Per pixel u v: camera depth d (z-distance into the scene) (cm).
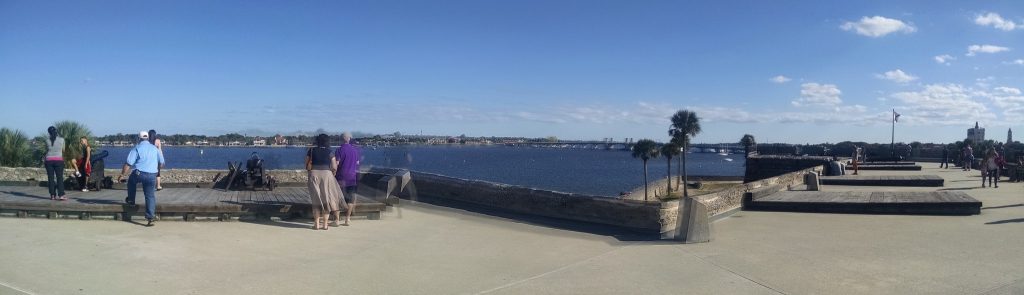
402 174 1359
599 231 1052
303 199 1256
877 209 1346
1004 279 707
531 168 11088
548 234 1016
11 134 2028
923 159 5069
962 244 936
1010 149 3691
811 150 6831
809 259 828
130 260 746
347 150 1076
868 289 669
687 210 973
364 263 778
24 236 869
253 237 923
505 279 711
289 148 3077
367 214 1141
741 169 12194
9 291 604
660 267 779
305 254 819
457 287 674
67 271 686
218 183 1530
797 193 1656
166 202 1145
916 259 823
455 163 12350
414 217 1178
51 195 1194
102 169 1436
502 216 1207
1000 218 1238
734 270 763
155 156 999
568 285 688
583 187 6656
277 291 638
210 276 688
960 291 657
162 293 617
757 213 1366
